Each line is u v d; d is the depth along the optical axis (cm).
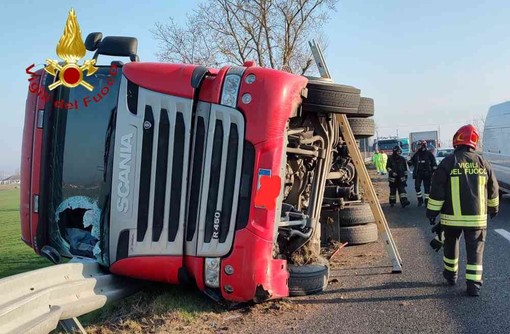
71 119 524
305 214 621
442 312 509
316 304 544
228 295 491
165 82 498
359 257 778
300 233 591
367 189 691
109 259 509
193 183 497
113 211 503
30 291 391
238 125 485
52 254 529
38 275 406
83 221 520
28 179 541
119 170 501
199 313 506
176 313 501
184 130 493
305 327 475
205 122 496
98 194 516
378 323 483
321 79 689
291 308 528
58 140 527
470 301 540
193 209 496
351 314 510
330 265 728
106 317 513
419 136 4281
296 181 639
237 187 482
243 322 487
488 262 712
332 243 861
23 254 1037
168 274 501
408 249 826
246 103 484
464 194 571
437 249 630
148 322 486
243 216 482
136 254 501
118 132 502
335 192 843
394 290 591
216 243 486
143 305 534
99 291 482
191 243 495
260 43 1895
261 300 496
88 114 521
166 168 495
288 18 1892
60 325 466
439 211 596
